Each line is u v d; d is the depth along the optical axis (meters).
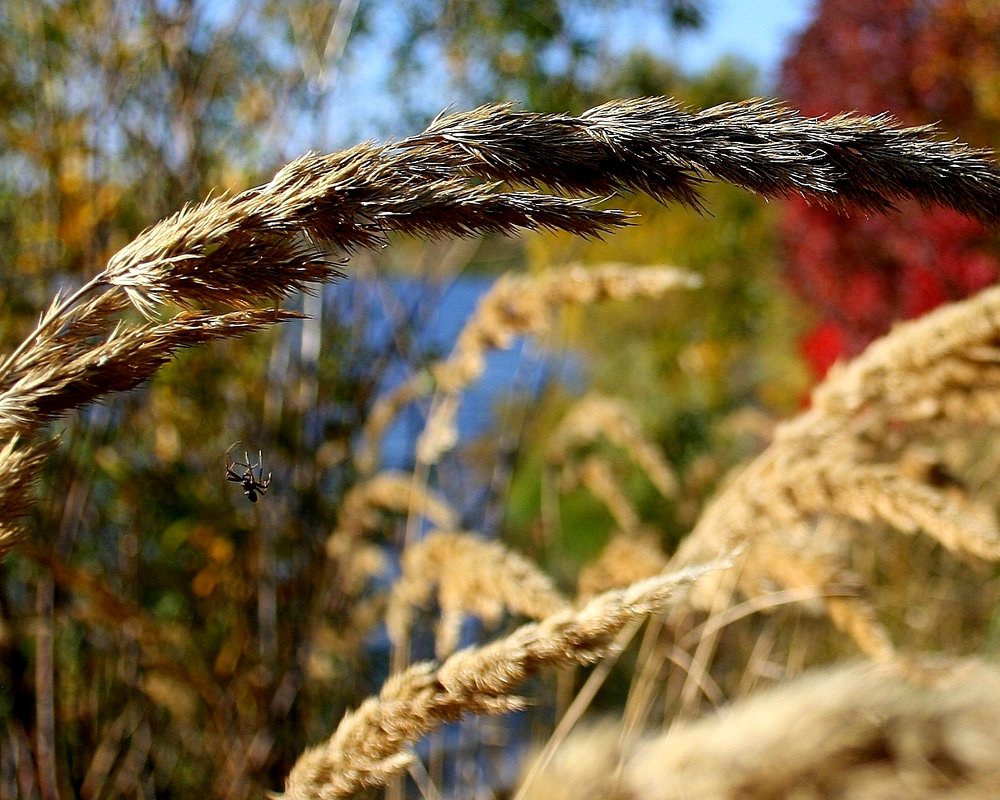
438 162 0.89
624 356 9.09
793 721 1.88
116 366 0.95
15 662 2.81
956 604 3.52
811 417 2.11
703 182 0.89
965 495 2.10
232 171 3.96
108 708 3.28
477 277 5.25
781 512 1.99
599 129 0.89
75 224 3.47
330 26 4.24
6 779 2.97
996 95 6.16
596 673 1.99
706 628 2.18
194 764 3.27
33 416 0.94
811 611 2.95
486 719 3.00
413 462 4.19
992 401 1.98
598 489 3.96
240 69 4.08
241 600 3.57
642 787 1.85
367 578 3.65
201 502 3.63
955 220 5.96
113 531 3.73
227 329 0.96
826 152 0.89
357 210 0.89
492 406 6.66
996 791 1.79
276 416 3.77
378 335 4.28
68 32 3.57
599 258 8.15
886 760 1.85
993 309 1.95
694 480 5.07
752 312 8.45
